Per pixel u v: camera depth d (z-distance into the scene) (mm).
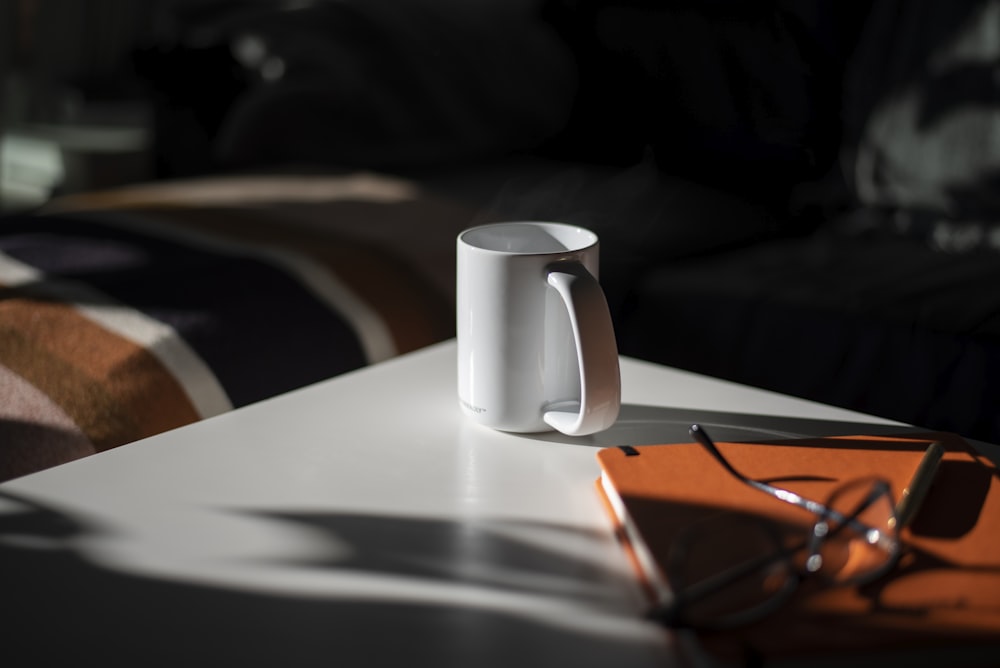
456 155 2033
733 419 737
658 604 487
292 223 1496
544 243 759
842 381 1308
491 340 681
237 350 1083
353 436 703
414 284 1339
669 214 1660
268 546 552
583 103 1922
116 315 1067
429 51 2078
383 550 549
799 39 1714
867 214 1636
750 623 439
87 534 563
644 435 708
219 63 2184
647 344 1457
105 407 929
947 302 1301
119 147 2867
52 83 3504
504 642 466
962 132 1523
